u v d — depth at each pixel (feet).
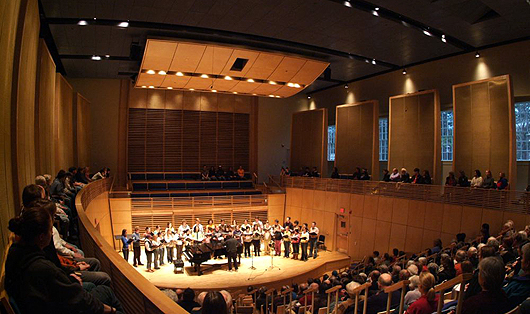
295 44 56.85
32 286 8.48
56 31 49.62
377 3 41.32
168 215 69.05
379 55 60.90
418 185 52.65
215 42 53.88
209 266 54.13
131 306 9.97
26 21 21.61
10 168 16.78
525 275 10.92
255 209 74.54
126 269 11.07
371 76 74.74
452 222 47.70
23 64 21.17
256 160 90.38
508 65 52.47
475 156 51.47
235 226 62.44
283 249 66.33
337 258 60.54
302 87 71.05
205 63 58.29
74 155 58.65
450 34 50.11
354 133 70.95
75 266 13.24
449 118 60.59
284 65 60.85
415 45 55.72
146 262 57.31
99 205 53.26
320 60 60.64
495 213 43.11
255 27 49.24
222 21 47.06
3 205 14.24
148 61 56.54
